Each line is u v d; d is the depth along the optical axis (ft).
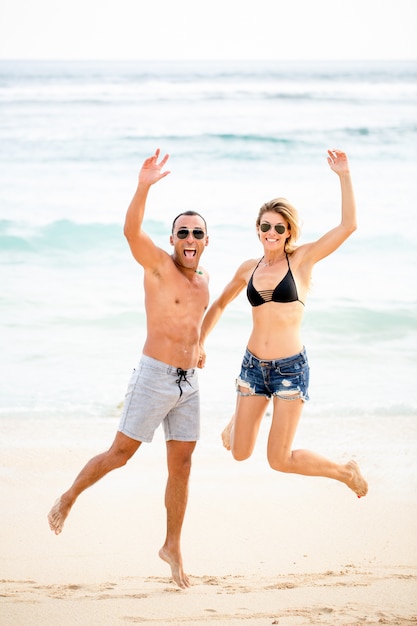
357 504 20.93
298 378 16.76
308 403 30.22
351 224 16.62
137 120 97.60
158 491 21.80
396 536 18.80
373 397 30.99
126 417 16.21
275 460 16.81
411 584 15.47
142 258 15.79
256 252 53.67
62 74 155.94
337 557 17.54
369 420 28.19
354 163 78.48
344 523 19.65
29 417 28.30
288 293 16.70
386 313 42.57
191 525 19.45
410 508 20.65
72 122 94.99
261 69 184.96
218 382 32.60
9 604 14.26
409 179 72.64
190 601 14.52
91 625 13.25
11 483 22.07
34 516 19.89
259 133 90.02
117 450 16.22
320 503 21.01
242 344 37.81
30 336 38.86
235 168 78.18
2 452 24.52
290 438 16.80
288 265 16.98
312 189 71.36
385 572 16.35
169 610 13.99
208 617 13.60
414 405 29.84
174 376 16.20
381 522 19.70
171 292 16.16
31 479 22.40
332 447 25.30
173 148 84.12
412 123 95.20
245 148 84.53
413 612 13.76
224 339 38.45
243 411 17.25
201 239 16.48
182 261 16.56
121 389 31.86
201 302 16.71
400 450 25.09
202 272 17.22
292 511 20.43
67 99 110.63
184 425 16.51
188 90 124.98
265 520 19.81
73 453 24.57
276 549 18.03
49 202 65.41
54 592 15.11
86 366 34.86
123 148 83.66
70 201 65.87
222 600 14.57
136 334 39.65
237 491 21.84
